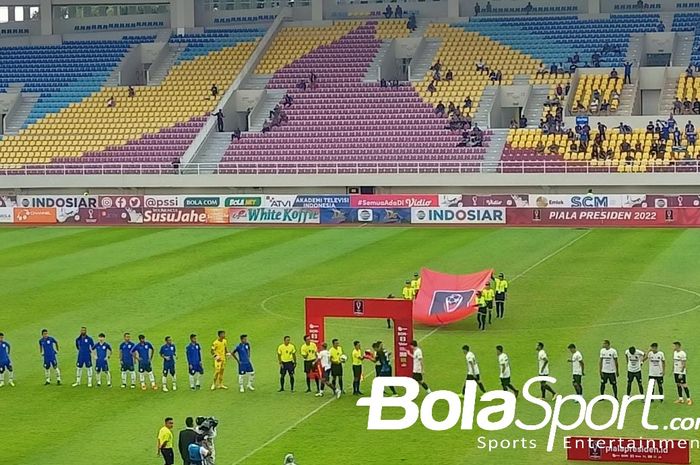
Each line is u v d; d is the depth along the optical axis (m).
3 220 93.75
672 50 105.38
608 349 41.03
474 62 106.62
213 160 99.88
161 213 91.56
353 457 35.94
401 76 111.25
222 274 67.69
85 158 102.75
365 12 115.50
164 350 44.09
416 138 98.50
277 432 38.53
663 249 73.31
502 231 83.19
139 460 36.12
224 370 46.62
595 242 76.94
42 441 38.19
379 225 87.88
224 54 112.69
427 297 54.62
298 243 79.38
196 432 34.44
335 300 44.16
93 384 45.22
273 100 106.19
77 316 56.94
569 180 90.38
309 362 43.34
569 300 58.59
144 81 115.75
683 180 88.25
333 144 99.38
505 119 104.25
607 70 103.06
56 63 115.06
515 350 48.81
